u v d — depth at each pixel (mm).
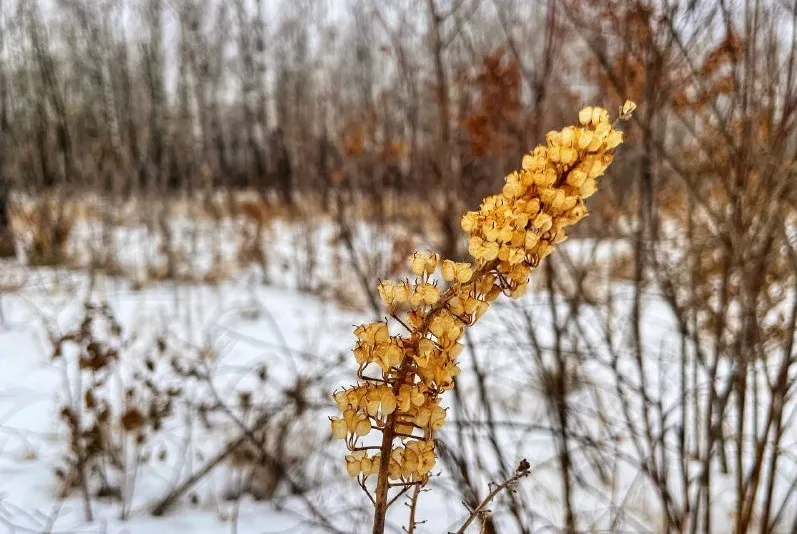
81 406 3500
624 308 4168
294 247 7141
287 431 2906
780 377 1891
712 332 2582
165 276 6773
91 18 6727
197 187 8625
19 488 2791
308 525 2523
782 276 2166
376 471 892
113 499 2803
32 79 6438
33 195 6973
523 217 815
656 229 2350
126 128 6711
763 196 1894
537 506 2641
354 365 4012
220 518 2650
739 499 2020
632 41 2162
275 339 4906
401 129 5078
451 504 2695
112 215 6418
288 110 7801
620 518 2471
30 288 5777
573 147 847
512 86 2885
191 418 3037
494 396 3406
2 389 3705
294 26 7855
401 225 5770
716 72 2193
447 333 838
